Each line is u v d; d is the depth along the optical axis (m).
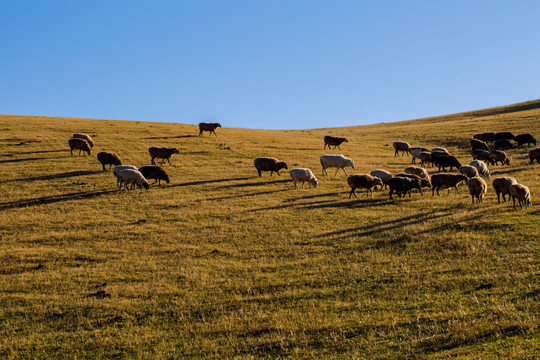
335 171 36.44
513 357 8.30
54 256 18.62
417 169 30.95
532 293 11.88
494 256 15.48
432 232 19.00
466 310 11.39
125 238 21.03
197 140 49.44
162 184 31.86
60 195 28.69
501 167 35.78
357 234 20.14
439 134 60.06
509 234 17.59
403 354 9.33
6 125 54.22
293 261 17.22
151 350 11.10
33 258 18.28
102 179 32.75
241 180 33.00
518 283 12.77
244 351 10.65
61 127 54.56
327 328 11.38
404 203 25.33
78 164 36.91
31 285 15.65
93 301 14.20
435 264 15.53
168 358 10.59
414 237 18.56
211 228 22.25
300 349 10.36
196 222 23.30
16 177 32.69
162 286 15.31
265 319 12.35
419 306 12.20
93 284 15.70
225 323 12.25
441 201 24.88
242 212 24.92
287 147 48.38
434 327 10.59
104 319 13.01
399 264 15.88
